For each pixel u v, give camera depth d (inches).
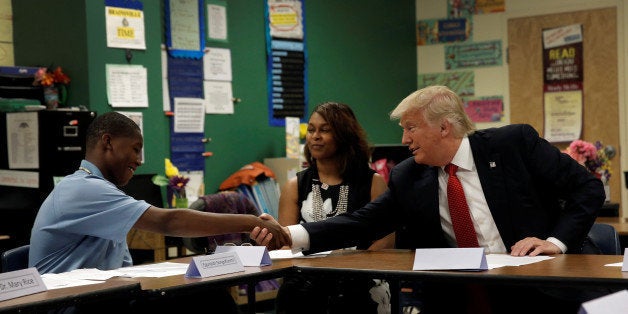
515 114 299.0
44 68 181.5
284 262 99.4
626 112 282.5
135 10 193.0
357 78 282.4
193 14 224.2
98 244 102.4
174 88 219.0
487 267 84.4
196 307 98.7
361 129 133.0
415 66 314.2
